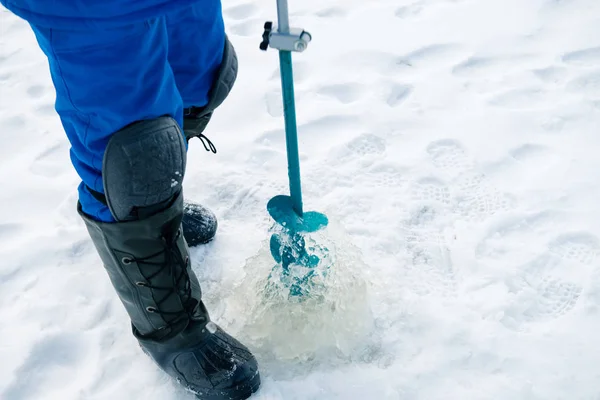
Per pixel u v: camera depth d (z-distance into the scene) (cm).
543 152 196
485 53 240
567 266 160
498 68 232
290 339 141
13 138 217
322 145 203
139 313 129
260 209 183
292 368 141
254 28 263
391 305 151
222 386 130
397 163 194
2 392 138
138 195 108
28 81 245
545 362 136
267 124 213
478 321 146
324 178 190
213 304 157
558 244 166
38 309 156
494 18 258
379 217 176
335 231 158
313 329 140
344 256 152
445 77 229
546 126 204
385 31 255
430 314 149
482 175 189
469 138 202
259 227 178
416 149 199
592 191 179
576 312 148
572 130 202
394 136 205
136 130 103
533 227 171
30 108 231
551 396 130
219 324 151
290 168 129
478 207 179
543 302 152
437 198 183
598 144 196
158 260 119
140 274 120
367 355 142
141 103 103
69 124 107
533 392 131
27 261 169
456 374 137
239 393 132
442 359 139
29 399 138
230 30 263
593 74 223
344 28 259
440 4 270
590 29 245
